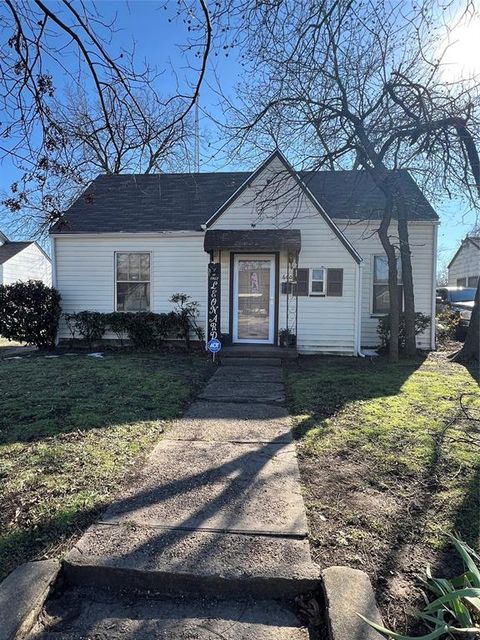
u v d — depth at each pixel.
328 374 8.52
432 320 12.20
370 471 3.98
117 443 4.62
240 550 2.73
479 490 3.59
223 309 11.08
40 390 6.89
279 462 4.19
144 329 11.96
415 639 1.98
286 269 10.93
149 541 2.82
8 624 2.12
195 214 12.83
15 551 2.75
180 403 6.33
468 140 6.92
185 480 3.77
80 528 2.99
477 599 2.13
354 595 2.32
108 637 2.15
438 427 5.21
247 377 8.30
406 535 2.96
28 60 3.44
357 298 10.75
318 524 3.08
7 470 3.93
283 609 2.38
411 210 12.23
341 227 12.27
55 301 12.24
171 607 2.39
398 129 7.16
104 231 12.32
